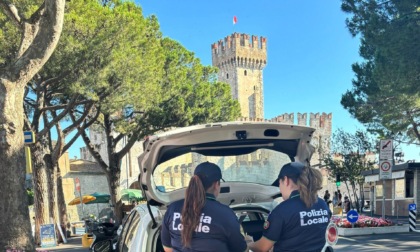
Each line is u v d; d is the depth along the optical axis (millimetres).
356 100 17281
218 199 4188
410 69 11898
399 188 23812
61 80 13617
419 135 20062
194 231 2689
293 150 4121
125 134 20938
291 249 2857
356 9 13602
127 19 13141
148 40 16219
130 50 13625
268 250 2920
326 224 2996
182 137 3658
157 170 3861
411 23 12133
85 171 41219
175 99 20375
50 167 18531
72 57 12250
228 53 73625
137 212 4371
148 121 19859
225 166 4230
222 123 3740
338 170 34969
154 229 3656
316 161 40094
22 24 7449
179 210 2904
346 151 35594
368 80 16609
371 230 14547
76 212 38125
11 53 11102
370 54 17266
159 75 17234
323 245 2947
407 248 11227
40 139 16969
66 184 38219
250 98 73312
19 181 6551
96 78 13016
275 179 4344
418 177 22234
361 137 35062
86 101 15219
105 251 5578
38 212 16828
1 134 6410
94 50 12367
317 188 2996
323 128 55562
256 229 4355
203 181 2797
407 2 11961
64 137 18422
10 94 6523
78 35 12352
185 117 20641
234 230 2744
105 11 12844
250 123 3766
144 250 3484
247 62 73125
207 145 3898
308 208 2916
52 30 6828
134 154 43812
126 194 28812
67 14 11531
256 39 74688
